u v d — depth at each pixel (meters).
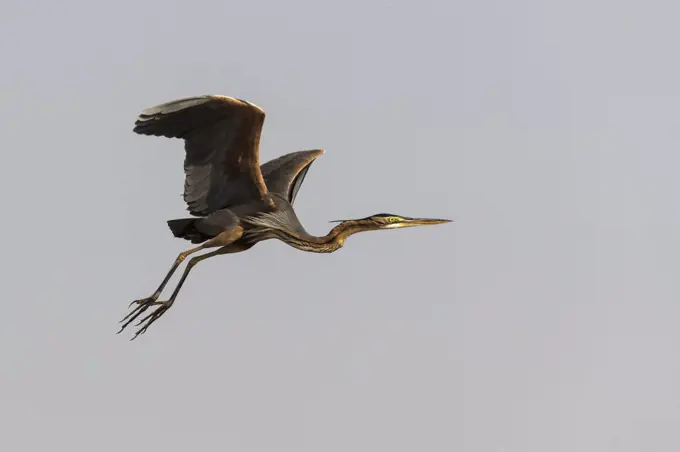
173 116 16.62
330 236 18.23
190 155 17.33
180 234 18.09
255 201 17.97
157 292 17.30
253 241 18.12
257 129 16.91
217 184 17.66
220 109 16.66
